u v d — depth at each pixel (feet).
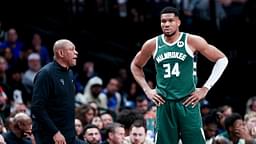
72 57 42.65
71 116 42.80
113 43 84.94
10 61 71.97
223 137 52.06
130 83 77.46
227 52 82.69
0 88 60.39
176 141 40.57
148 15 82.99
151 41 41.01
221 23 82.48
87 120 56.29
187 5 81.87
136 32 83.41
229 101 82.28
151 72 78.28
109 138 50.34
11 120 49.39
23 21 82.53
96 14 84.07
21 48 74.90
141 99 65.82
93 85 68.44
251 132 54.95
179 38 40.40
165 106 40.40
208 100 82.02
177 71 40.19
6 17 81.71
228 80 82.99
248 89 82.94
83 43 83.15
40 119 41.91
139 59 41.68
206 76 78.18
